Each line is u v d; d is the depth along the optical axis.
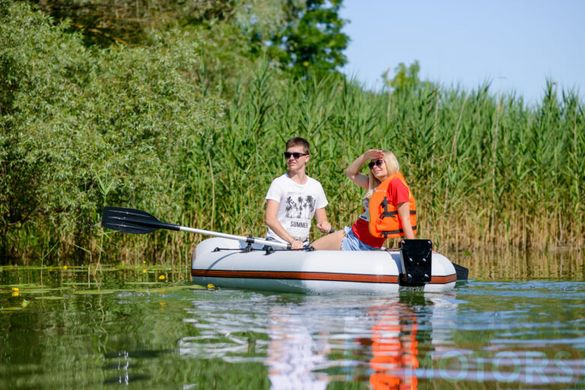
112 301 6.41
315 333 4.71
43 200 10.31
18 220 11.40
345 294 6.70
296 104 12.23
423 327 4.88
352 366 3.88
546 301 6.05
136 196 10.47
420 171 12.10
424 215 12.20
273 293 6.96
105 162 9.78
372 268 6.64
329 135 11.26
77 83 10.89
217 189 11.20
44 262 10.94
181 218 11.12
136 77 10.63
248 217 10.92
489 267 9.38
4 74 10.06
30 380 3.70
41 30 10.08
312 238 11.00
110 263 10.60
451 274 6.94
